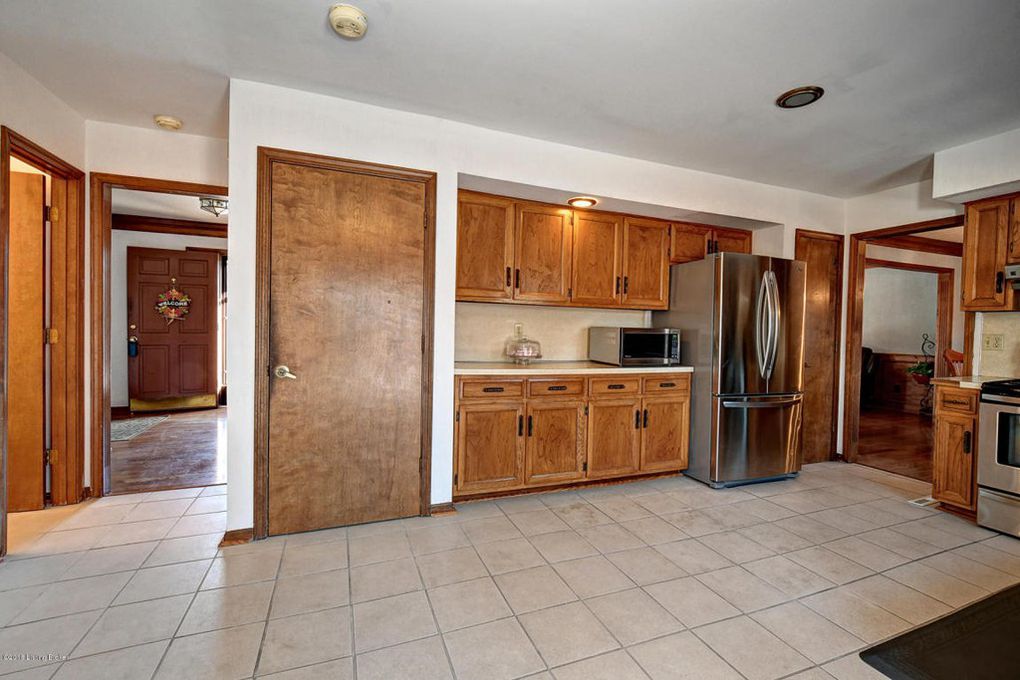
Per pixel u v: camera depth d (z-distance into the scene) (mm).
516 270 3301
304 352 2535
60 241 2795
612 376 3336
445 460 2869
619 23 1860
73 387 2855
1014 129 2707
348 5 1784
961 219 3393
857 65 2117
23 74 2277
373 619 1809
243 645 1646
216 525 2623
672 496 3221
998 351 3197
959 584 2113
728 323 3391
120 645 1631
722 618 1848
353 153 2588
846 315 4176
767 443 3510
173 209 4785
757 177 3645
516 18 1844
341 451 2625
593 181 3188
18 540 2406
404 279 2727
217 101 2588
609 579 2123
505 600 1947
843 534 2631
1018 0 1668
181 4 1786
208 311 5910
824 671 1569
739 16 1799
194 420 5348
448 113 2701
